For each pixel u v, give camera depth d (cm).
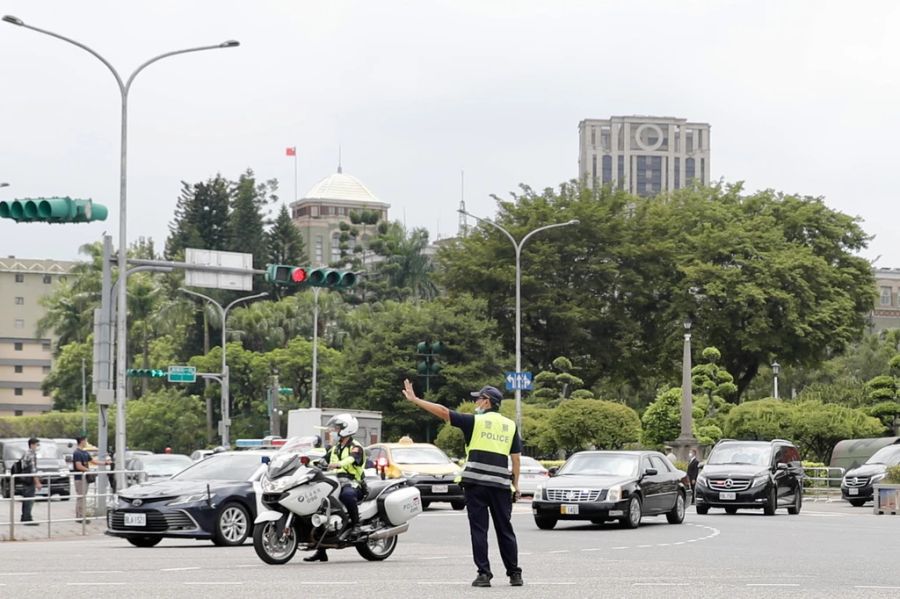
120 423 5506
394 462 5981
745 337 12281
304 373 15300
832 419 9325
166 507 3594
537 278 12525
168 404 15250
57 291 19625
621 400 15350
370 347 12075
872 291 13275
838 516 5859
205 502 3619
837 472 8762
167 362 16750
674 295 12606
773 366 12506
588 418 9769
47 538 4303
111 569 2706
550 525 4666
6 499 4294
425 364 9269
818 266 12525
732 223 12925
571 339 12481
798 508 6166
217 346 15675
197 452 7619
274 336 16425
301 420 8050
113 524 3647
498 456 2297
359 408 12112
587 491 4559
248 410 15750
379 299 18812
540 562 2994
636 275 12588
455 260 12938
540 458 10656
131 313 16962
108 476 5459
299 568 2747
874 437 9356
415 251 19325
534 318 12706
